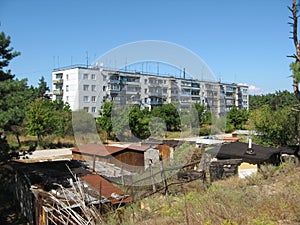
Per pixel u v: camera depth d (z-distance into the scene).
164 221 6.11
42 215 7.14
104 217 6.23
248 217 5.78
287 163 13.28
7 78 10.39
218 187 9.27
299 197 6.73
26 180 9.56
